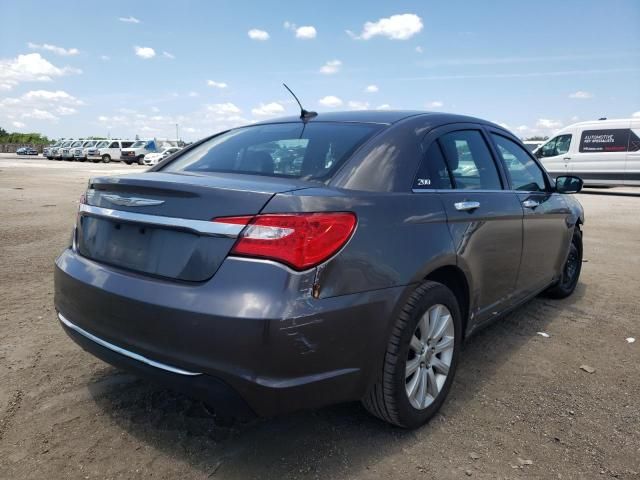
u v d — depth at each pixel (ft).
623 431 9.49
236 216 7.40
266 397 7.18
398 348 8.51
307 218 7.36
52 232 28.14
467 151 11.64
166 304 7.50
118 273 8.42
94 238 9.25
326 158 9.29
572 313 16.08
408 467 8.34
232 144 11.29
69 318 9.31
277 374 7.16
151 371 7.78
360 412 9.99
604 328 14.76
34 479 7.85
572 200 17.06
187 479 7.97
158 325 7.61
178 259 7.80
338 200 7.91
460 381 11.38
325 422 9.61
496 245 11.46
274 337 7.04
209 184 7.95
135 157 148.87
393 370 8.53
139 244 8.36
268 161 9.85
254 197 7.47
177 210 7.85
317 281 7.37
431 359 9.59
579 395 10.82
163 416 9.68
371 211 8.27
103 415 9.67
